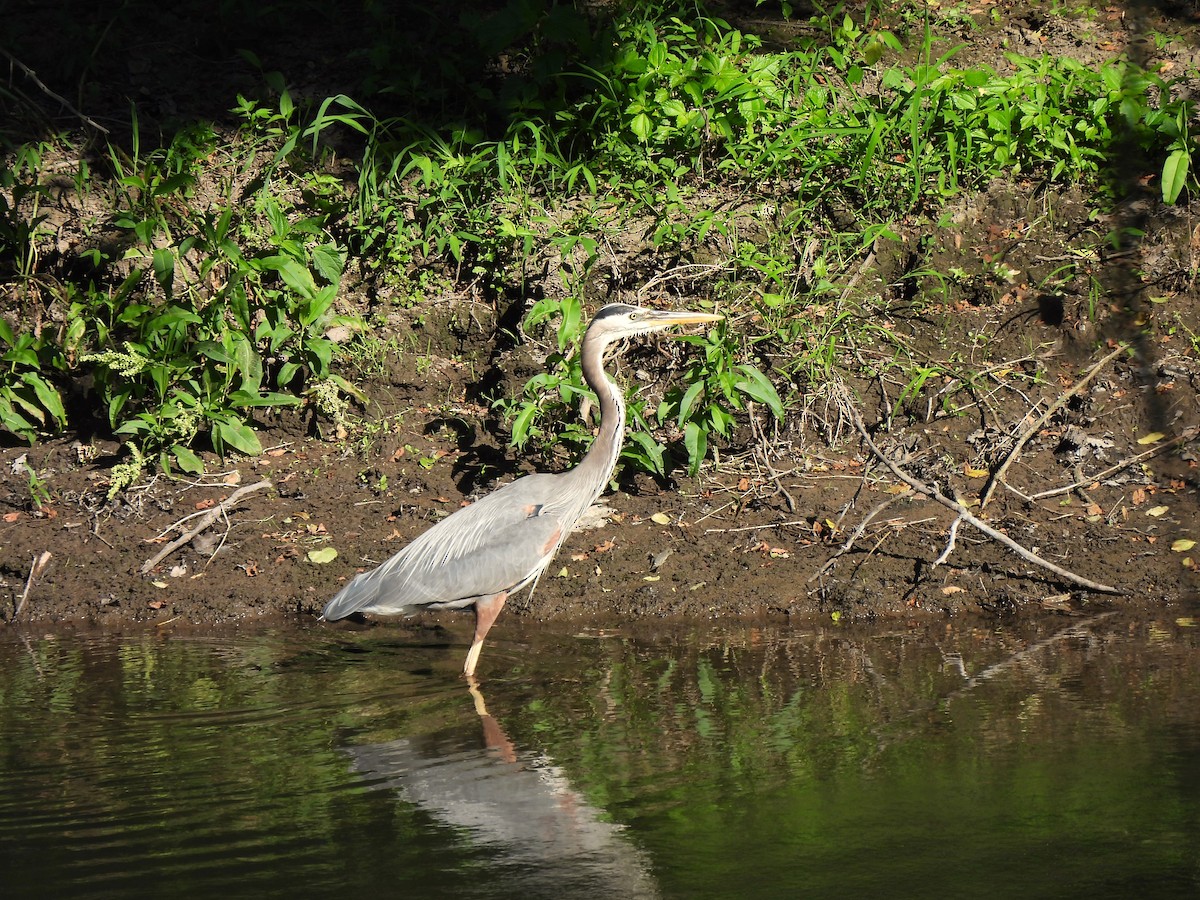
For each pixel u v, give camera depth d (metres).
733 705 8.97
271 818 7.34
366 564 11.88
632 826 7.16
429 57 16.66
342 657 10.33
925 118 15.39
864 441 12.98
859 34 17.38
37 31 17.47
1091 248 14.41
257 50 17.53
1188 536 11.56
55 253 14.83
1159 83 15.02
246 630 11.09
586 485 10.83
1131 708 8.61
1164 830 6.90
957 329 14.02
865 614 10.97
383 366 14.08
